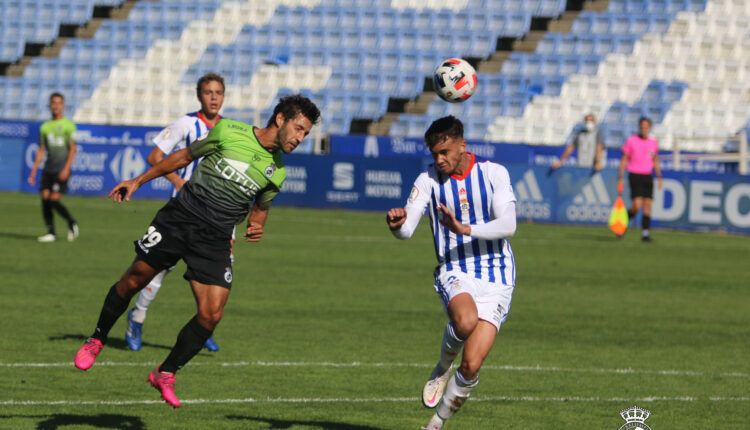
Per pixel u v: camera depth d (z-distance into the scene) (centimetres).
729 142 10206
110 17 12631
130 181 2278
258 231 2359
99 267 5272
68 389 2661
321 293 4706
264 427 2341
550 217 9000
